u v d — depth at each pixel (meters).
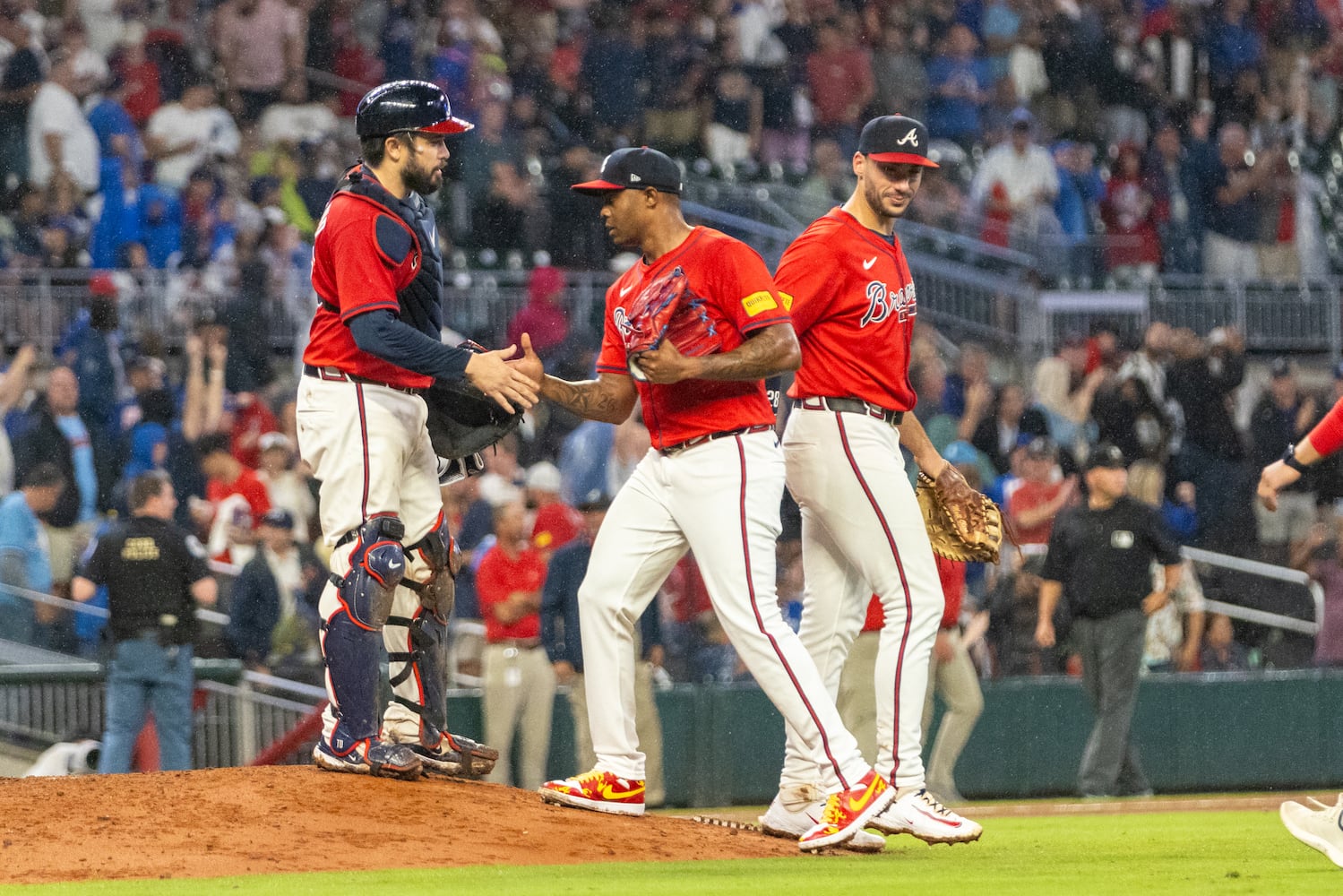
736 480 16.67
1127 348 50.16
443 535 17.97
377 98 16.91
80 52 46.09
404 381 17.17
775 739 33.62
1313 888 13.56
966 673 30.52
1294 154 61.16
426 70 50.97
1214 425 48.38
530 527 34.97
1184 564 36.88
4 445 37.97
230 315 42.84
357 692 17.08
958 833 17.23
